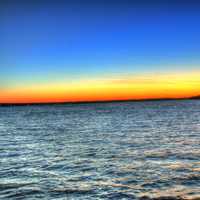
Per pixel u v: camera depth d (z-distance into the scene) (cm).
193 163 1417
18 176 1250
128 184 1100
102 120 5156
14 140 2511
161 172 1257
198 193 974
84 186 1090
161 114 6731
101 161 1530
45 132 3200
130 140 2336
